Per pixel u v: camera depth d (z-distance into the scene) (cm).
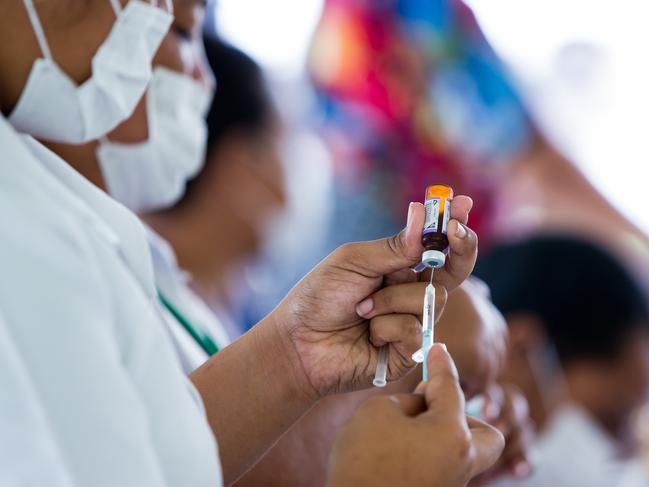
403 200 315
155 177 167
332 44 323
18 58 117
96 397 83
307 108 321
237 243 230
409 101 318
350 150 316
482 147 323
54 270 86
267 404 121
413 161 317
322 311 120
